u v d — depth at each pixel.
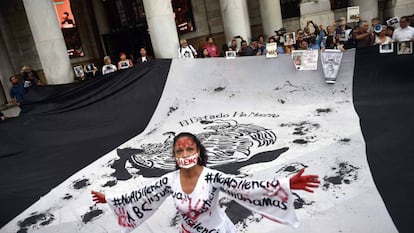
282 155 5.11
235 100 7.98
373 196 3.70
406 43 6.59
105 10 16.30
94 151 6.63
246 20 12.59
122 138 7.14
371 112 6.09
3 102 13.45
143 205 2.45
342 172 4.30
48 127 7.80
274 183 2.17
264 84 7.98
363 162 4.45
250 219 3.67
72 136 7.45
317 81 7.51
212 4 14.98
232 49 10.17
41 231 4.18
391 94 6.57
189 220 2.27
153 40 9.72
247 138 6.03
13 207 4.89
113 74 8.52
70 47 15.74
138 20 15.73
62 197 4.97
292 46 9.70
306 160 4.80
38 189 5.36
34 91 8.65
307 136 5.66
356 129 5.54
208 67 8.51
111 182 5.20
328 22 13.89
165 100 8.34
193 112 7.90
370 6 11.98
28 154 6.91
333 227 3.32
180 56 9.41
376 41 8.19
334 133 5.56
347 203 3.65
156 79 8.63
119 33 16.31
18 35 14.76
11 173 6.19
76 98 8.48
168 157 5.79
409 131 5.02
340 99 7.02
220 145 5.89
